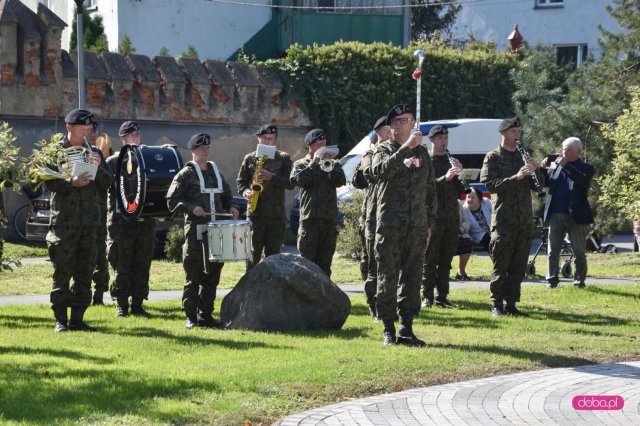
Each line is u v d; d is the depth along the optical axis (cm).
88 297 1402
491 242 1614
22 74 2989
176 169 1466
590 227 2731
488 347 1291
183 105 3250
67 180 1345
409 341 1299
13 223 2945
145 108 3189
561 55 4994
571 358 1248
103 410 930
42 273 2214
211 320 1468
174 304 1720
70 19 4347
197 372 1092
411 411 972
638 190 1844
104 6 4041
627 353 1291
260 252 1645
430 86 3662
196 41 4059
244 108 3350
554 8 5009
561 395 1051
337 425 916
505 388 1078
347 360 1175
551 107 2781
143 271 1569
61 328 1388
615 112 2686
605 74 2762
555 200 1955
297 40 4069
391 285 1287
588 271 2320
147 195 1442
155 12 3988
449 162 1697
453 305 1725
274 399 995
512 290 1623
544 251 2998
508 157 1597
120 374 1073
